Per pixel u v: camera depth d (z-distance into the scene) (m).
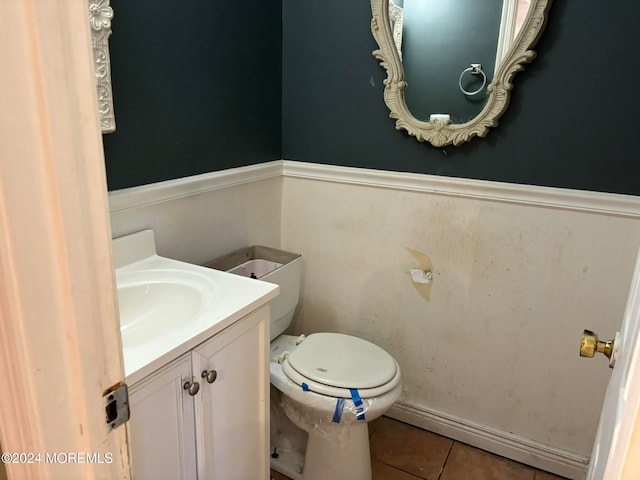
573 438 1.78
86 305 0.57
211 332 1.13
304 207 2.09
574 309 1.66
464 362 1.90
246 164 1.90
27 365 0.54
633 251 1.53
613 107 1.47
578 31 1.46
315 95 1.95
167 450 1.09
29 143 0.48
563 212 1.60
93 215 0.56
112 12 1.22
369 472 1.71
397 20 1.67
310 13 1.88
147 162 1.50
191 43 1.57
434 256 1.85
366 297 2.04
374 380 1.54
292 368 1.60
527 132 1.60
